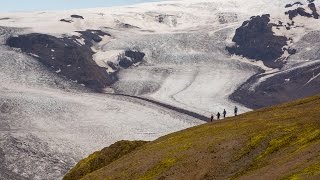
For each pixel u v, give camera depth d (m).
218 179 52.31
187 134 72.69
